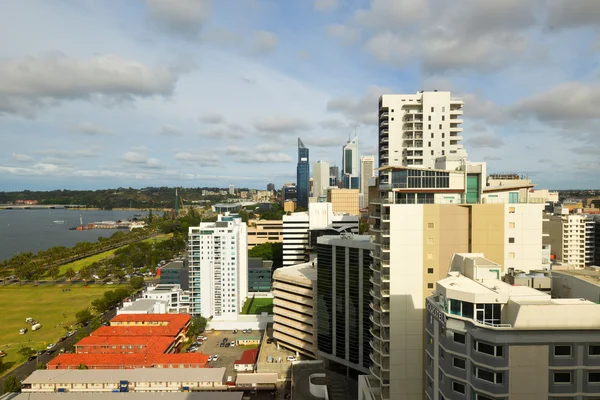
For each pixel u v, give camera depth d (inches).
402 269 3132.4
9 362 5900.6
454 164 3627.0
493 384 1820.9
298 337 5689.0
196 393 4498.0
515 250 3048.7
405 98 6048.2
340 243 4975.4
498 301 1894.7
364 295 4702.3
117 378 4948.3
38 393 4648.1
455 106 6053.2
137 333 6501.0
